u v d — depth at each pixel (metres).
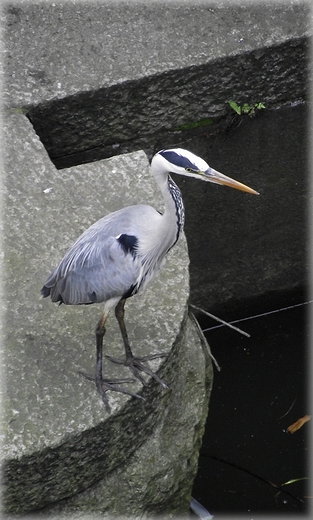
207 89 9.45
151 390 6.65
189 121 9.62
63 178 8.05
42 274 7.26
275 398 9.77
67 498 6.66
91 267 6.28
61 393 6.44
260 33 9.48
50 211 7.76
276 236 10.70
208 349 7.63
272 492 8.88
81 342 6.81
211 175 6.06
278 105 9.95
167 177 6.25
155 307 7.08
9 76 8.93
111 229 6.31
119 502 6.87
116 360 6.70
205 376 7.55
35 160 8.21
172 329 6.93
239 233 10.52
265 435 9.39
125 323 6.97
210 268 10.61
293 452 9.22
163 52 9.24
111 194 7.93
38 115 8.89
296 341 10.47
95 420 6.30
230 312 10.88
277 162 10.30
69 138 9.21
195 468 7.57
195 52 9.27
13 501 6.33
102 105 9.09
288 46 9.52
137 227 6.31
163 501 7.18
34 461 6.15
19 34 9.26
